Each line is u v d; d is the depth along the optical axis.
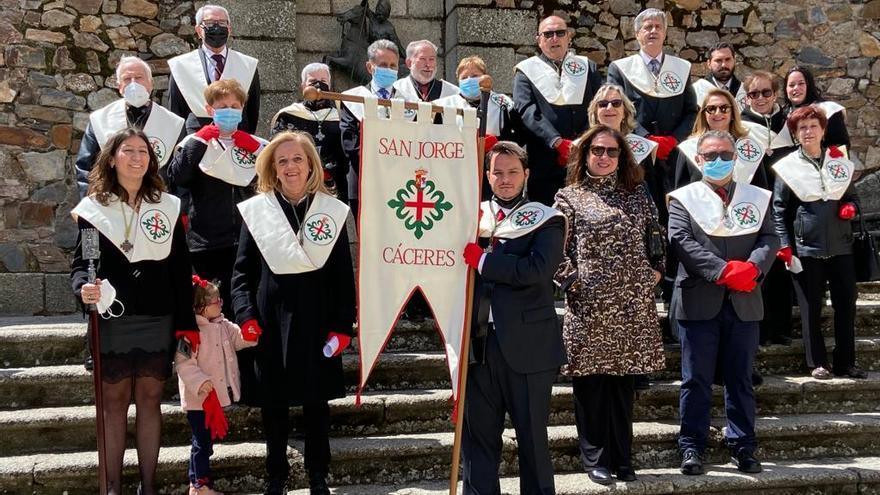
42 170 6.52
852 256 5.27
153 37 6.78
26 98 6.49
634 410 4.83
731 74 5.87
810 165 5.27
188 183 4.50
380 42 4.99
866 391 5.14
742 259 4.45
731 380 4.45
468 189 3.62
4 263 6.41
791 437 4.73
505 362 3.76
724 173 4.48
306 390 3.86
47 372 4.46
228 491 4.12
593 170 4.35
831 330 5.82
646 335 4.20
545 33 5.39
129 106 4.67
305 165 3.97
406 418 4.59
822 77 7.75
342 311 3.92
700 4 7.63
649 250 4.33
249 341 3.86
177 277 3.90
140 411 3.88
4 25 6.44
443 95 5.32
